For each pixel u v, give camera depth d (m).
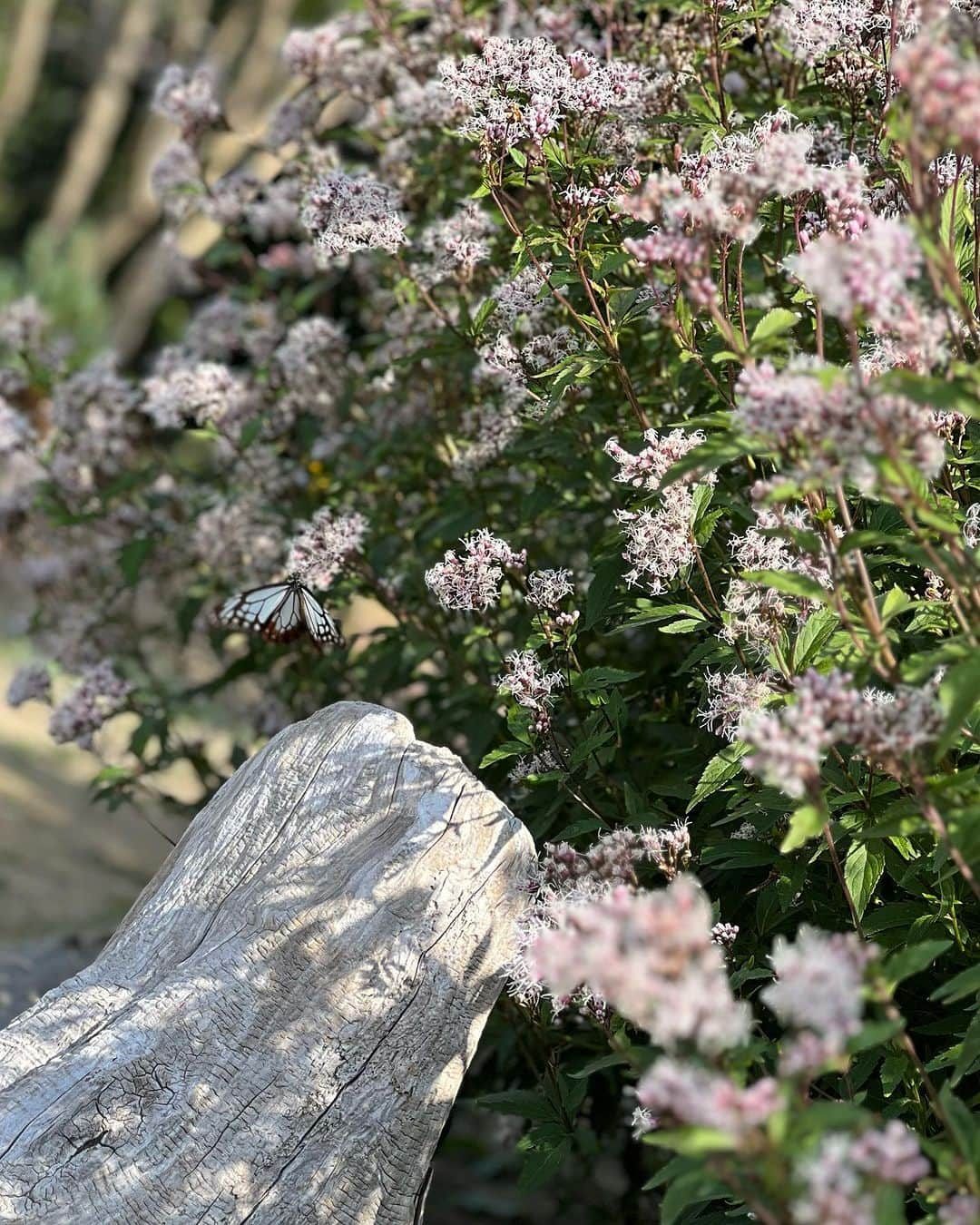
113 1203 2.65
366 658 4.58
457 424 4.62
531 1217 4.60
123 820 7.09
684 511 2.87
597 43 4.49
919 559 2.20
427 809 2.92
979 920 2.84
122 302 16.41
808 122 3.79
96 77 18.66
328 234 3.60
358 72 4.93
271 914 2.89
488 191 3.36
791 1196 1.55
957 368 2.00
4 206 18.44
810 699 2.08
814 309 3.02
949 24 2.14
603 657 4.28
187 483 5.78
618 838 2.60
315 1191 2.74
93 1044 2.79
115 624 5.92
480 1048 4.07
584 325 3.33
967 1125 1.95
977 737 2.45
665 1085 1.53
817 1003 1.55
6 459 5.65
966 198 2.82
